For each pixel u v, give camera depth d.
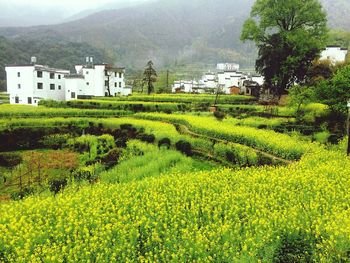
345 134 28.66
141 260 9.65
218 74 99.94
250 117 40.66
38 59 120.50
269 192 14.46
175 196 14.09
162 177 16.52
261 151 23.52
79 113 45.84
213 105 54.66
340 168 16.73
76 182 18.77
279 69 59.81
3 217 12.62
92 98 63.16
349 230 9.97
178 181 15.49
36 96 68.44
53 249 10.39
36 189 18.33
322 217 11.54
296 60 55.31
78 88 71.38
